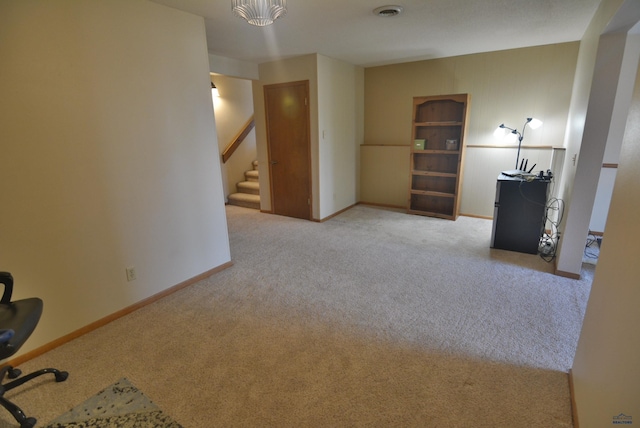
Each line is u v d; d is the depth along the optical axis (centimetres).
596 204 379
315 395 170
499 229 355
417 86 493
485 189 468
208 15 269
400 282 290
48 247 203
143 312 250
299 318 239
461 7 265
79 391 176
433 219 481
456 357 195
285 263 336
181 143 271
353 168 550
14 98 181
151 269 262
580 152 262
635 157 117
